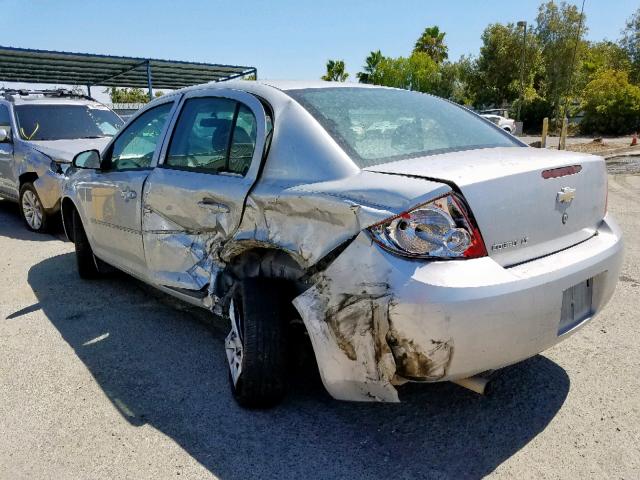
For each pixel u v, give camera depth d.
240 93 3.37
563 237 2.76
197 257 3.46
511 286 2.32
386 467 2.57
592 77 47.12
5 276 5.74
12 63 14.80
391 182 2.43
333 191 2.55
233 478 2.53
